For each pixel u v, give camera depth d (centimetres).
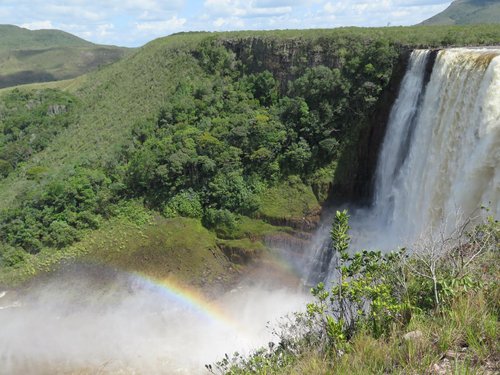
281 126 5138
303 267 4531
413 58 4075
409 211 3722
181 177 5134
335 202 4847
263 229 4712
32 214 5162
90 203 5144
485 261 1284
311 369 1012
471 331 935
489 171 2711
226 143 5200
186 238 4744
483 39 4134
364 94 4638
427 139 3522
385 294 1150
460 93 3048
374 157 4731
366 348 1002
